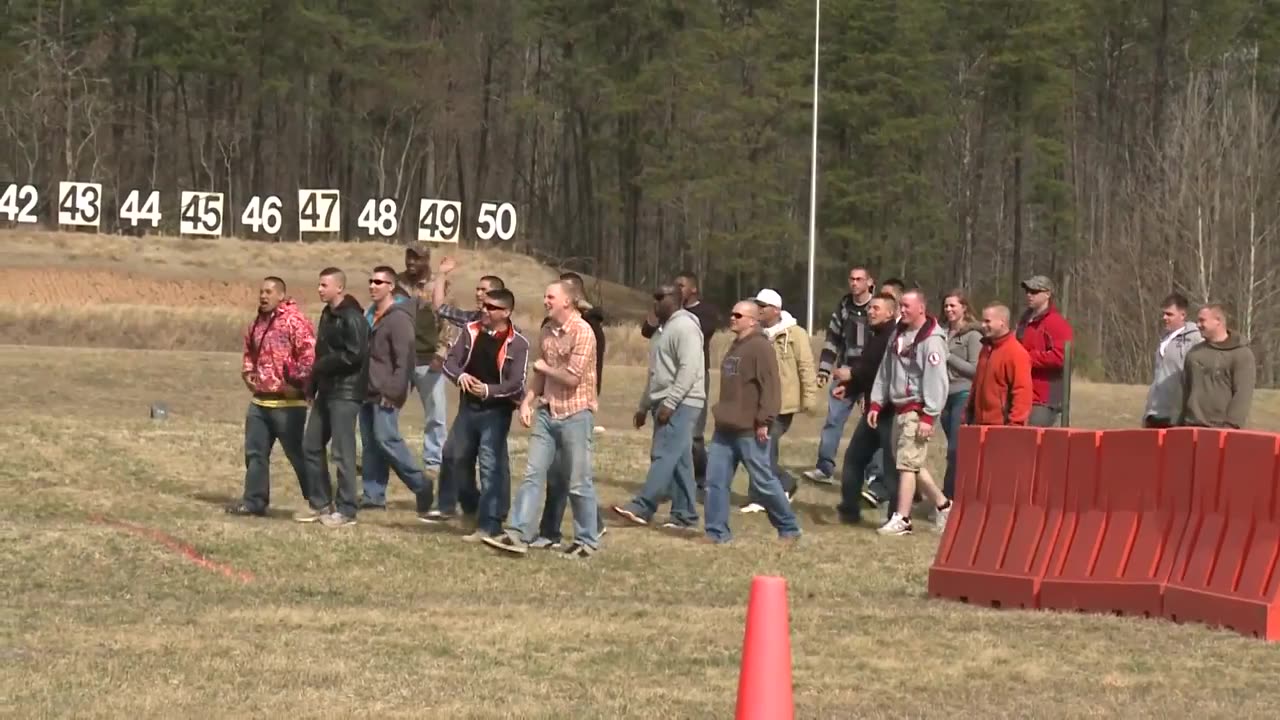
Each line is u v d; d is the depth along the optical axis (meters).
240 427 52.44
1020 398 36.69
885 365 39.12
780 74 190.12
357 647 23.05
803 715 19.34
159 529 34.69
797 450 54.75
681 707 19.58
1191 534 26.92
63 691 19.64
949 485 40.53
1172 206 149.62
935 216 192.38
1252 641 24.88
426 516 37.16
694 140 194.88
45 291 162.88
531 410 33.88
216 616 25.88
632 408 71.19
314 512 36.72
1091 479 28.50
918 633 25.23
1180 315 37.16
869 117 188.88
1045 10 189.00
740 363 36.41
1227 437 26.42
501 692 20.27
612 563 33.31
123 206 195.25
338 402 35.81
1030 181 196.12
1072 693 21.00
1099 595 27.84
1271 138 158.25
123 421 51.56
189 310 119.88
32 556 31.55
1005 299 195.50
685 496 38.34
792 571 33.25
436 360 43.44
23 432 46.91
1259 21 194.62
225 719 18.50
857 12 187.75
